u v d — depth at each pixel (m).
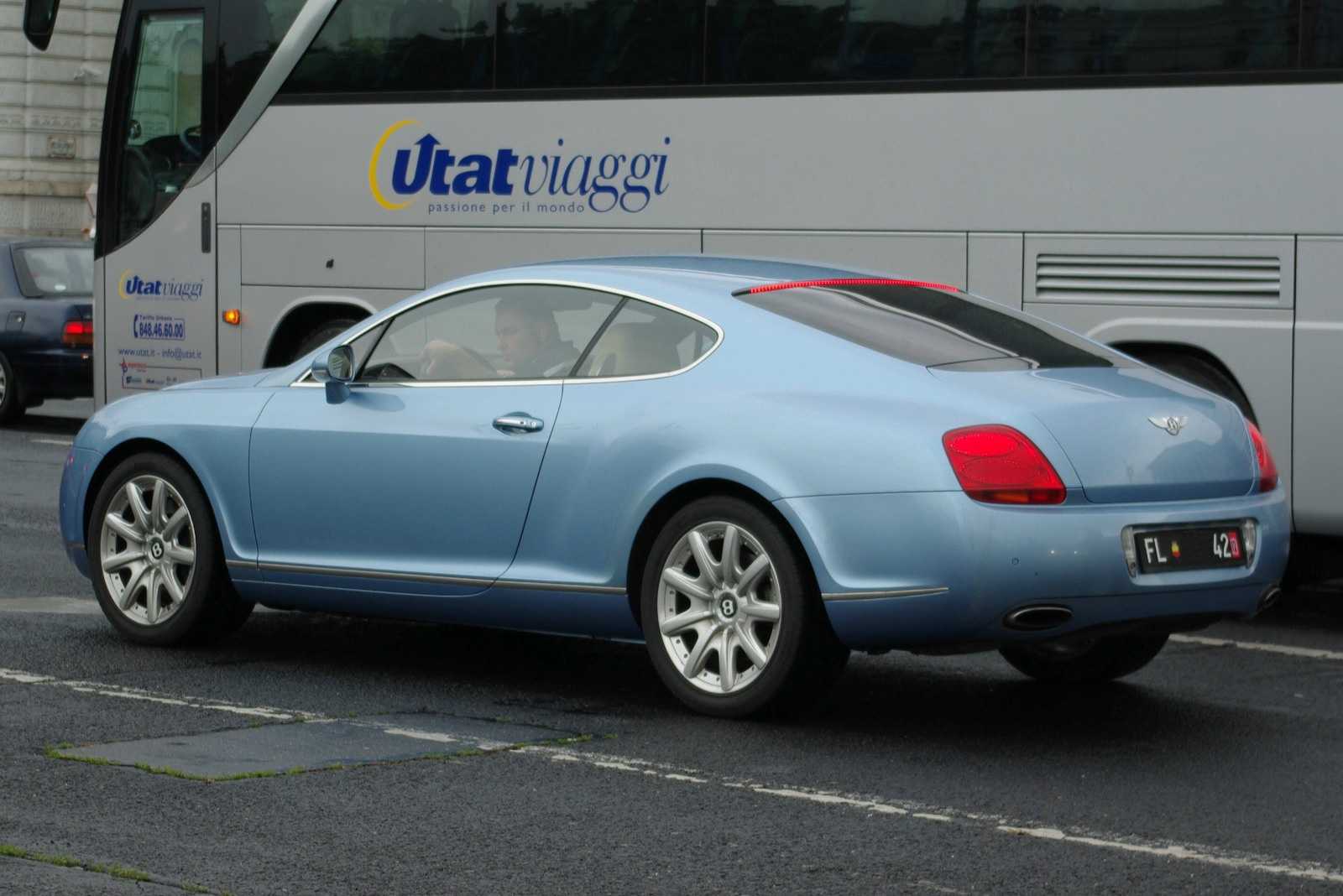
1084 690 10.84
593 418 9.93
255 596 11.23
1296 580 14.61
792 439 9.20
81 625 12.30
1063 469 8.80
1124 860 7.28
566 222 17.11
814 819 7.79
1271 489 9.66
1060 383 9.33
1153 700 10.59
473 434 10.29
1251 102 13.86
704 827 7.61
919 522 8.80
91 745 8.82
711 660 9.75
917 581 8.80
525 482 10.10
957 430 8.84
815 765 8.74
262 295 19.27
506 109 17.42
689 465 9.48
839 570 9.00
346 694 10.27
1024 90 14.77
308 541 10.92
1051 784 8.51
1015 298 14.86
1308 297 13.70
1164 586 8.95
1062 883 6.95
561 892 6.70
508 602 10.20
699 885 6.82
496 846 7.27
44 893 6.51
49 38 20.17
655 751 8.96
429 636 12.21
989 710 10.16
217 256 19.59
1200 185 14.07
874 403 9.12
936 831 7.63
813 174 15.76
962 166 15.05
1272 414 13.88
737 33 16.11
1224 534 9.25
